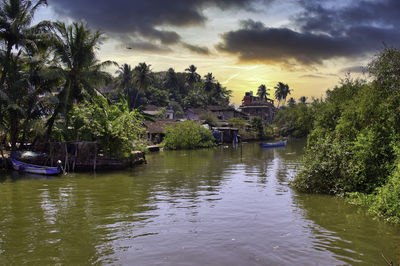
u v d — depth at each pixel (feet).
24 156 73.67
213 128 197.57
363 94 53.16
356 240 26.96
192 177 63.87
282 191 48.88
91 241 26.68
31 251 24.52
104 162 75.20
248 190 49.78
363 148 45.19
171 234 28.45
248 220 33.01
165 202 41.50
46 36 77.36
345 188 44.55
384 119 46.24
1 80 74.84
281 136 270.67
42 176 64.54
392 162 42.45
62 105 78.95
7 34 73.46
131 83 238.07
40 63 77.82
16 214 35.45
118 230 29.68
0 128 70.69
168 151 136.36
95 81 86.22
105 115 79.36
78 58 82.28
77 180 60.03
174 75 323.78
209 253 24.02
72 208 38.24
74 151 75.31
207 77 326.44
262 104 335.67
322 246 25.52
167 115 233.55
